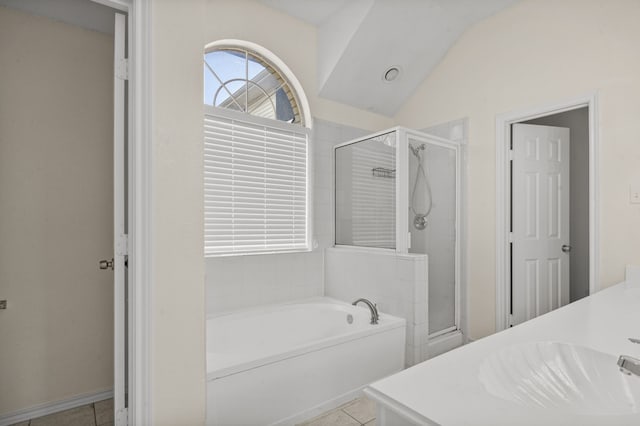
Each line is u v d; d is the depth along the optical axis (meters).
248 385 1.77
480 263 3.07
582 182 3.48
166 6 1.44
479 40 3.07
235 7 2.74
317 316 2.94
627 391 0.90
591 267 2.37
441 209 3.06
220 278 2.68
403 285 2.62
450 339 3.03
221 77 2.79
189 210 1.48
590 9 2.40
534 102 2.70
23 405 2.06
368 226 3.02
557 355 1.04
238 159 2.80
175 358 1.44
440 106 3.38
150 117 1.38
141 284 1.38
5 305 2.00
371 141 3.01
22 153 2.06
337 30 3.03
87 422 2.04
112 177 2.35
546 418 0.66
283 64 3.02
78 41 2.24
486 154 3.02
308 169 3.21
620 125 2.26
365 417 2.02
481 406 0.70
